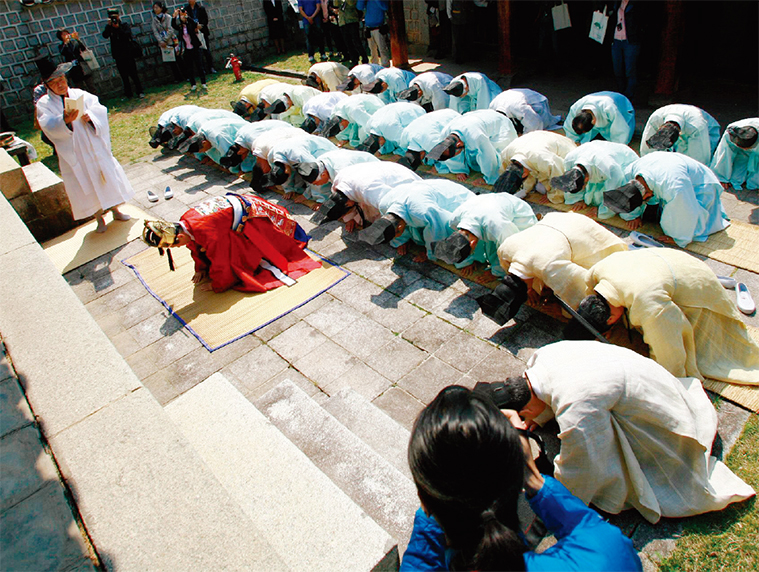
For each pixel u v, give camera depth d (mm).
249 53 15352
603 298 3688
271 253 5770
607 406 2830
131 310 5637
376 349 4621
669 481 2988
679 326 3535
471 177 7125
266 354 4766
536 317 4691
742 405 3561
